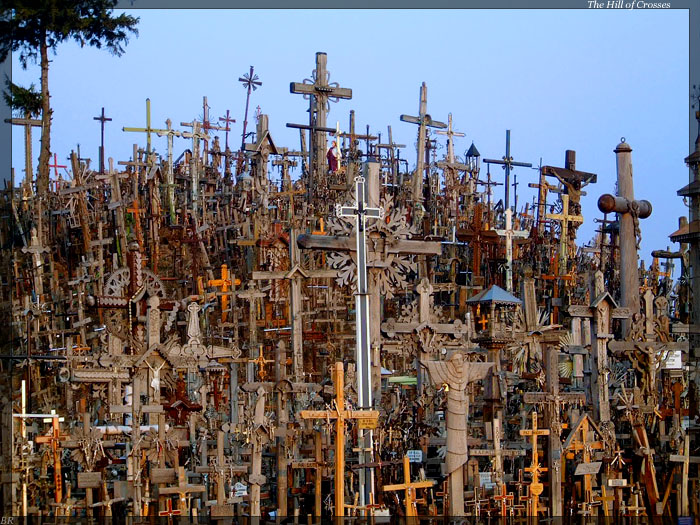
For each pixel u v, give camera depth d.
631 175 87.31
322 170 124.75
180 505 63.50
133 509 63.41
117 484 64.69
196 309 72.50
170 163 119.31
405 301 102.00
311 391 71.56
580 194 121.38
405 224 75.00
